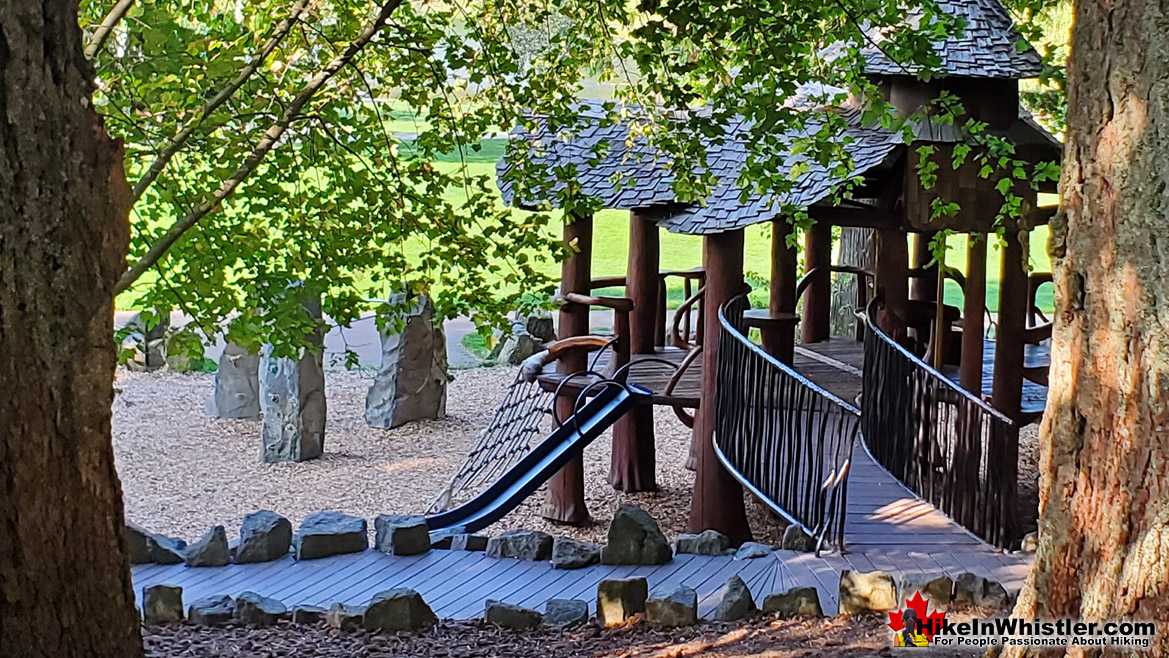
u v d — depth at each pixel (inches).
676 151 273.9
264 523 296.8
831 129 264.8
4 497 117.6
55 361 119.2
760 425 339.6
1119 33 121.5
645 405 494.3
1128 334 120.6
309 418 534.3
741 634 228.4
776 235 459.8
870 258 685.3
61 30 118.7
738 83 258.8
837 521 315.9
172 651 213.9
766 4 251.3
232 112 227.6
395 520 306.3
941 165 358.0
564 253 261.9
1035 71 361.1
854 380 448.1
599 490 502.6
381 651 219.6
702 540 303.1
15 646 119.8
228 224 242.2
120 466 512.4
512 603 265.3
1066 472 130.1
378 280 256.4
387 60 255.3
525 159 273.3
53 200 117.8
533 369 425.4
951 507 320.2
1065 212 130.3
